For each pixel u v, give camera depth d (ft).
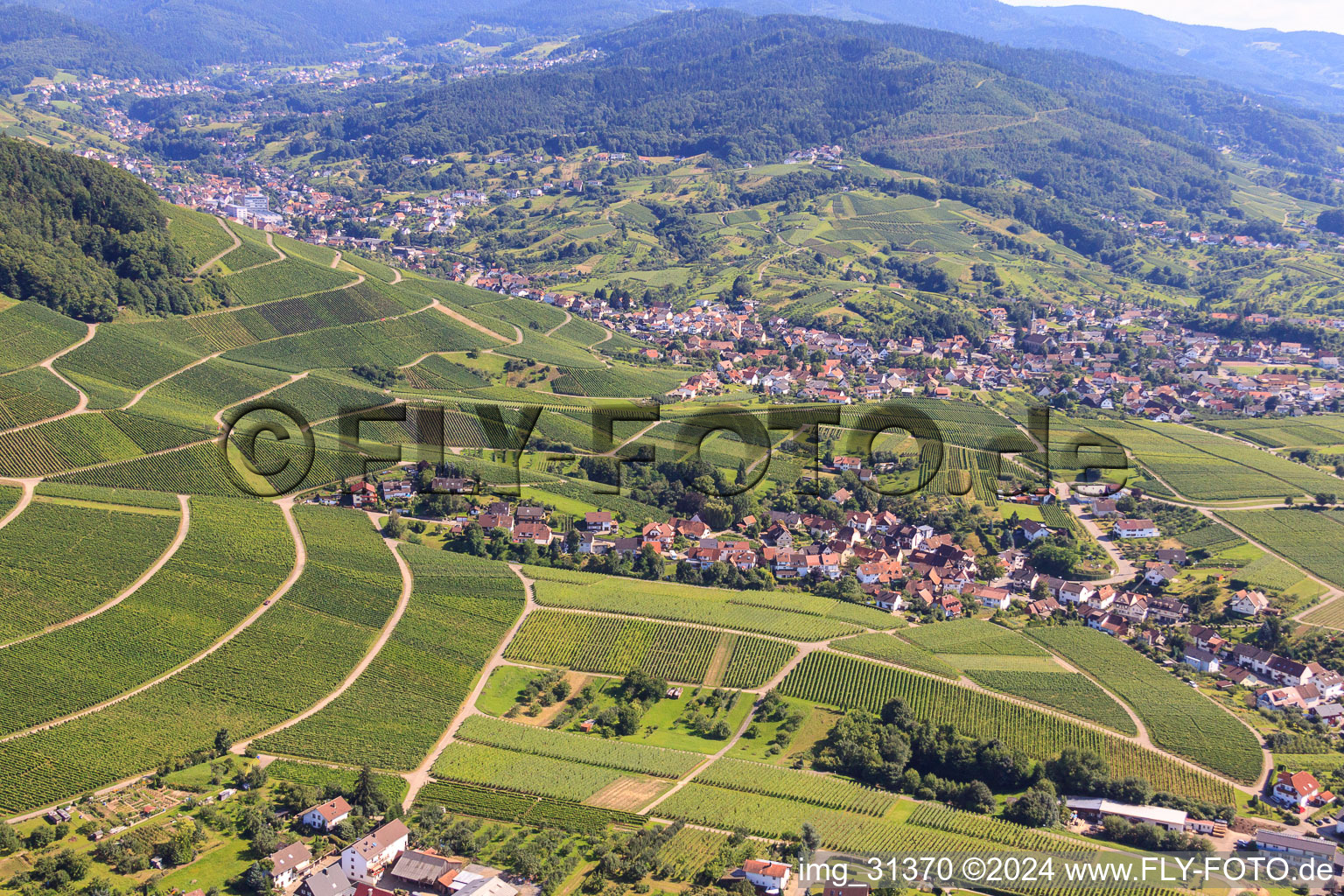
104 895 406.41
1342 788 517.14
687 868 437.58
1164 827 478.18
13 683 558.56
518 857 433.48
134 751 518.37
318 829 466.29
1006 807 498.69
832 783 515.09
